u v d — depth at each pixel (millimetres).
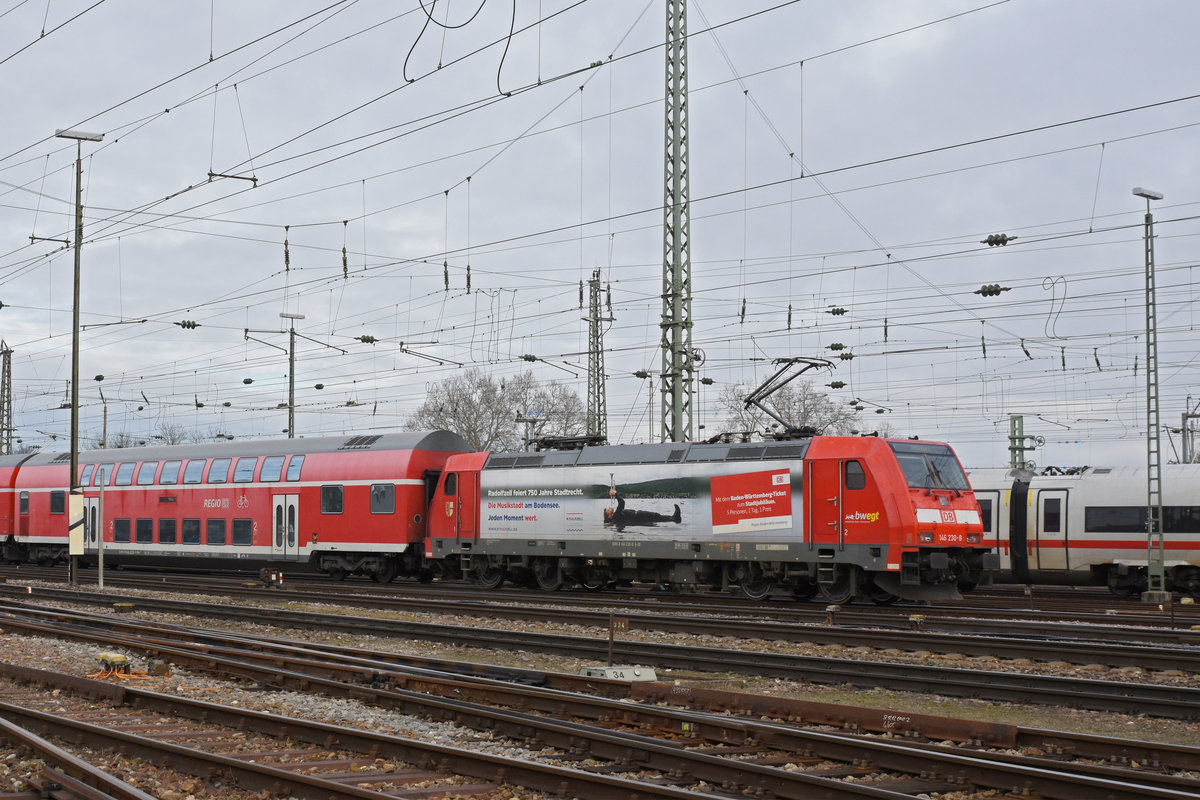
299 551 33781
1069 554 31219
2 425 61000
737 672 14906
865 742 9531
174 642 17312
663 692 12305
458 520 31016
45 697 13070
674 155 27016
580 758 9945
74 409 31688
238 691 13562
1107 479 31047
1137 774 8688
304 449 34438
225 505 35750
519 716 10922
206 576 37906
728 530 26031
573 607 24391
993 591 31297
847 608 23750
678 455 27016
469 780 9109
